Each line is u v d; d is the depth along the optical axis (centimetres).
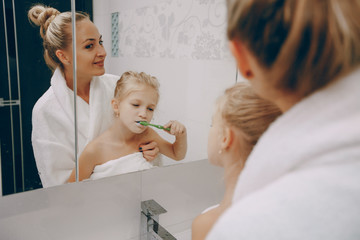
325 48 21
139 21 68
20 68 57
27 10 55
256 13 22
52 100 61
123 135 71
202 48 79
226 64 83
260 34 22
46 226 69
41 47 58
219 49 81
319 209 21
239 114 46
